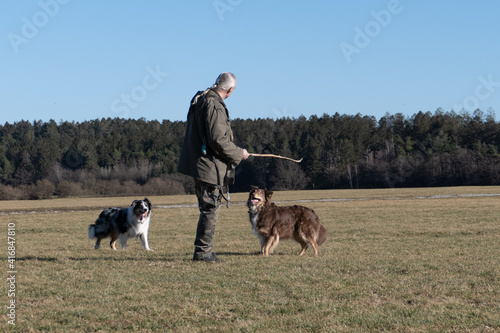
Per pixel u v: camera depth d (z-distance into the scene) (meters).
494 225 16.95
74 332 4.66
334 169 99.25
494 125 97.44
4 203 55.19
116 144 107.75
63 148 100.62
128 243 13.75
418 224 18.12
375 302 5.66
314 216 10.38
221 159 7.73
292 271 7.63
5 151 98.94
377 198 46.28
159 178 84.69
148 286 6.61
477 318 4.93
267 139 107.38
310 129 110.06
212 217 8.39
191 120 7.70
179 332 4.59
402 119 111.06
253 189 10.03
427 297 5.89
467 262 8.53
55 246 13.09
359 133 108.62
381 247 11.27
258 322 4.85
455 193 52.19
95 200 60.75
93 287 6.61
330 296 5.97
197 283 6.75
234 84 7.80
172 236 15.99
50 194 72.81
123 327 4.82
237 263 8.50
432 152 94.81
